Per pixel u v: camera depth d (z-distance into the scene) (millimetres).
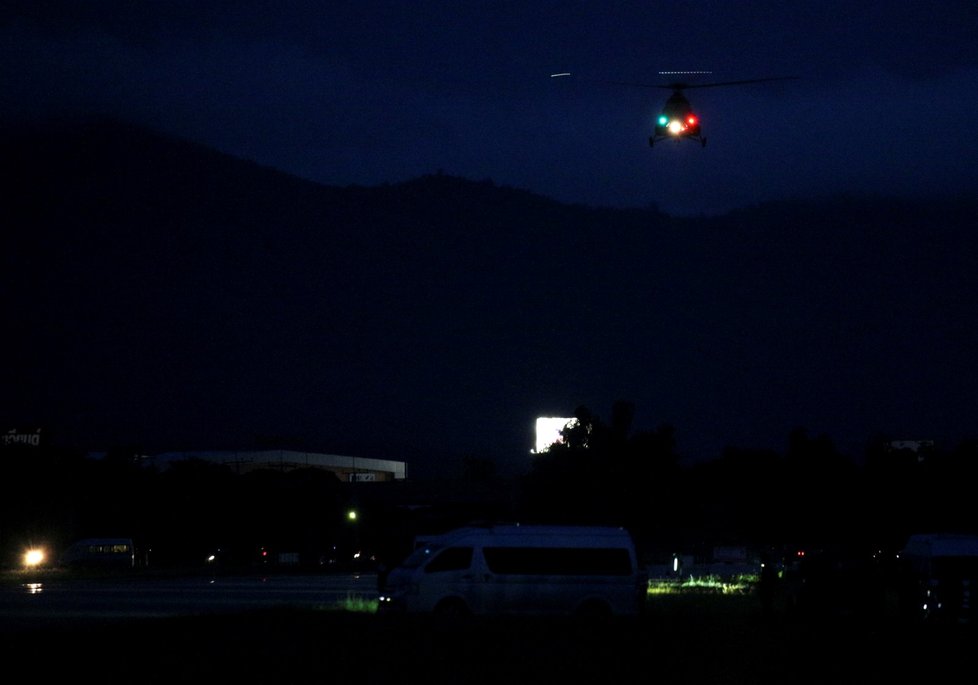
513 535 89625
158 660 62250
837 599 99125
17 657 63031
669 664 63781
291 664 61312
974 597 88312
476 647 67312
